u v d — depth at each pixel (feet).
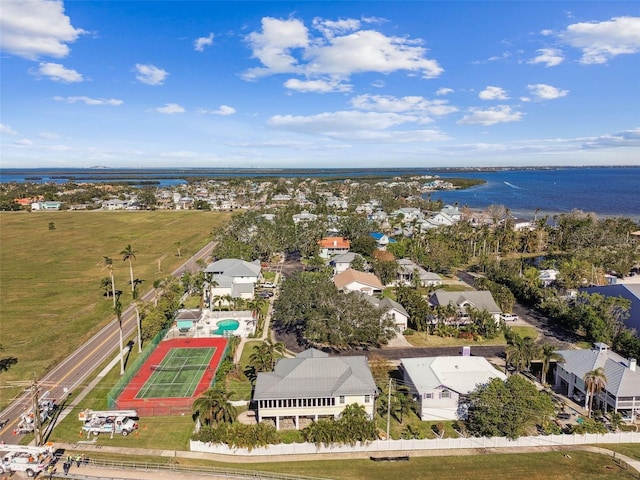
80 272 424.87
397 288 344.08
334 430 161.89
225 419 171.22
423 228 609.01
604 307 257.75
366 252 465.06
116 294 355.36
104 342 262.26
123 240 588.50
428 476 147.84
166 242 575.38
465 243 495.00
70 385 210.18
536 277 351.87
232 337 256.73
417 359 208.54
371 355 238.68
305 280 294.66
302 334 269.64
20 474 149.07
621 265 390.63
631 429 173.88
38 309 320.29
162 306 282.36
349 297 253.44
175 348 255.09
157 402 193.67
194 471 150.20
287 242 496.23
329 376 182.09
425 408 183.01
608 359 195.31
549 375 218.79
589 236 490.08
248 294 332.80
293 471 150.41
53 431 173.88
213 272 372.58
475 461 156.04
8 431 173.88
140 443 166.40
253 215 597.11
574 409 189.16
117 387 203.41
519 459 157.07
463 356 211.00
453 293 294.05
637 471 150.20
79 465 153.69
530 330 278.67
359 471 150.61
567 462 155.22
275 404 174.40
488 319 265.75
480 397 169.89
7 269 436.35
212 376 218.79
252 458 158.61
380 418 182.19
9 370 225.97
